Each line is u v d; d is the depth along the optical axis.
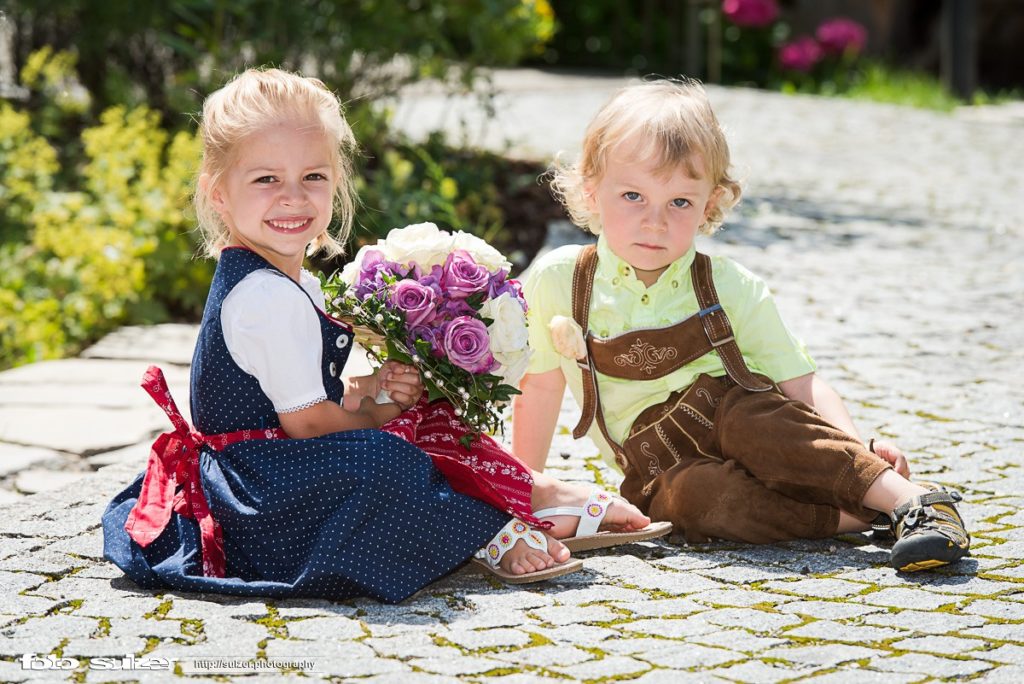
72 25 9.79
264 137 3.30
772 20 19.67
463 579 3.40
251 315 3.25
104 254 7.01
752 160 12.04
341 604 3.17
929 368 5.66
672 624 3.05
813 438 3.55
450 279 3.43
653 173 3.62
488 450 3.55
